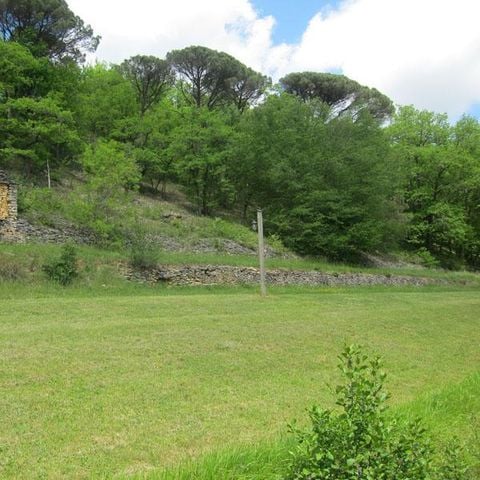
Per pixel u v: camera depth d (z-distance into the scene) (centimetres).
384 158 4634
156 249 2580
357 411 414
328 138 4572
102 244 2745
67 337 1202
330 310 2020
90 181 2984
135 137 4931
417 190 5450
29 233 2516
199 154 4553
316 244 4088
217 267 2755
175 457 624
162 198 4678
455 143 5734
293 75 6625
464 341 1669
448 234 5341
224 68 5962
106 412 764
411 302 2547
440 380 1141
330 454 388
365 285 3431
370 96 6875
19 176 3616
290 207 4344
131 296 2059
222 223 3881
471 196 5719
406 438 413
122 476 527
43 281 2039
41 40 4384
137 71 5712
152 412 782
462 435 687
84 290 2080
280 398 902
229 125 5294
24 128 3672
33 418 716
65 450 622
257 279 2877
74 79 4722
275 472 510
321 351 1320
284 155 4484
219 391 919
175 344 1227
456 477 511
